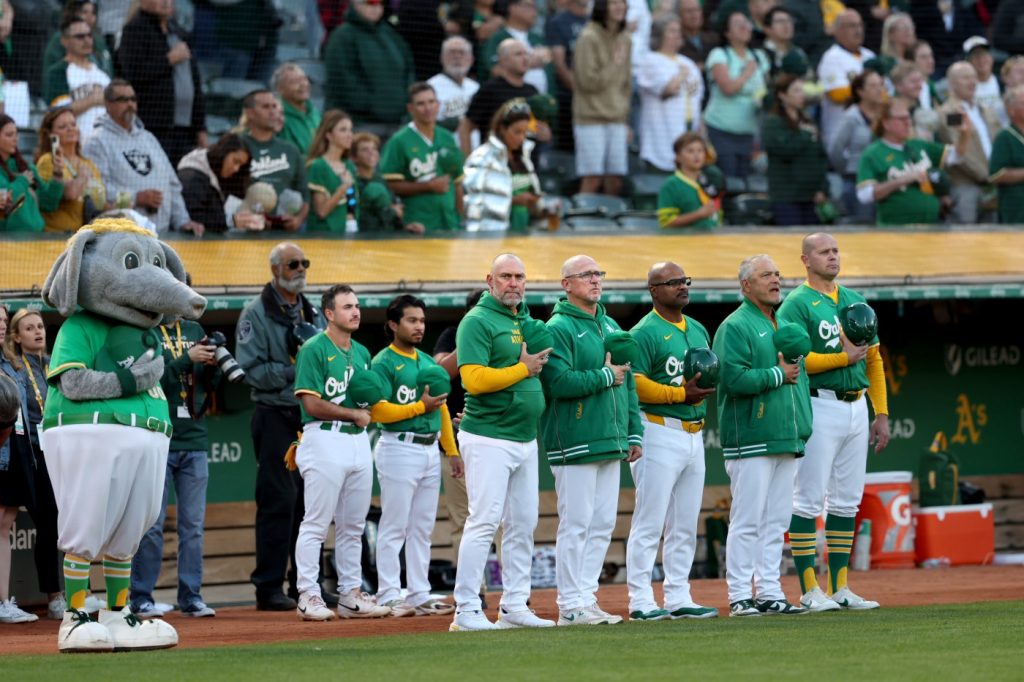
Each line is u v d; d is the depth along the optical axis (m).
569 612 29.80
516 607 29.38
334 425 32.53
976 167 55.47
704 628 27.23
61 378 24.38
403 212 46.72
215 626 31.95
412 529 34.16
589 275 29.86
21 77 47.78
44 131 41.19
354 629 30.53
